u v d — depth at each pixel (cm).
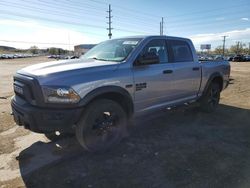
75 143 443
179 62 531
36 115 348
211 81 625
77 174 343
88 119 379
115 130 417
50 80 350
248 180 329
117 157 394
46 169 356
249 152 414
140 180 329
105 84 388
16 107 382
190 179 330
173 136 481
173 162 377
